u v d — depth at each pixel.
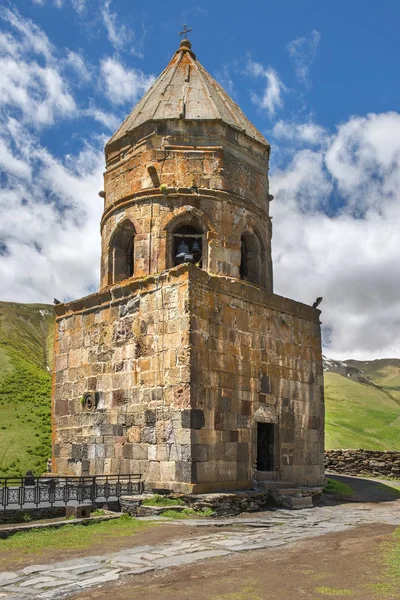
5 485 15.59
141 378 20.11
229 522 15.28
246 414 20.11
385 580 9.16
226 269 21.56
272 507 18.84
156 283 20.34
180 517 16.17
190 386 18.36
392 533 13.88
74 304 23.52
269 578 9.33
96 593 8.46
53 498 16.41
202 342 19.11
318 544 12.33
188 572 9.73
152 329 20.11
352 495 23.22
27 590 8.64
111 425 20.88
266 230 23.75
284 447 21.45
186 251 21.48
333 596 8.28
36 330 101.81
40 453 35.59
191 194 21.75
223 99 24.78
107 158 24.31
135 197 22.27
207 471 18.28
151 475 18.92
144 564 10.31
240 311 20.81
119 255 23.30
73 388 22.78
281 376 21.91
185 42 26.70
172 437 18.53
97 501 16.98
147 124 22.73
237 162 22.98
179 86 24.34
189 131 22.50
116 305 21.78
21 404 45.12
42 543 12.17
